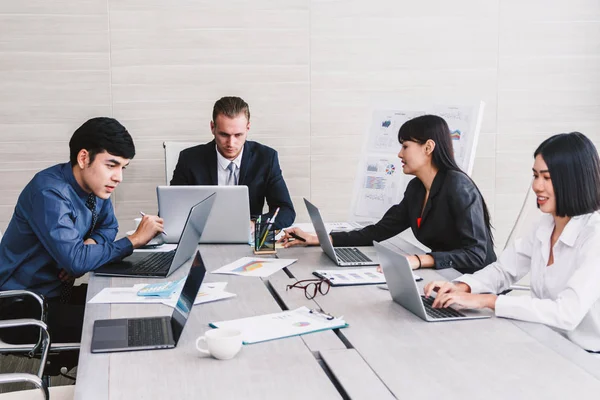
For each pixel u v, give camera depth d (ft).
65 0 15.28
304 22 16.06
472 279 8.17
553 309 6.89
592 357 5.83
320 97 16.31
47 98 15.47
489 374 5.46
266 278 8.87
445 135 10.27
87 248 8.95
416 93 16.55
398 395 5.08
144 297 7.93
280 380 5.40
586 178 7.27
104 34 15.48
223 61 15.90
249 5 15.84
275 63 16.08
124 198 15.99
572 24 16.75
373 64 16.38
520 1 16.58
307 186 16.55
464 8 16.46
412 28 16.38
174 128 15.94
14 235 9.05
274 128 16.28
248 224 11.15
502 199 17.11
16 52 15.26
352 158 16.60
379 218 14.39
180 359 5.90
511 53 16.69
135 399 5.09
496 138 16.89
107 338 6.41
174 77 15.80
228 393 5.17
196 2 15.66
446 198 10.08
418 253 10.51
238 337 5.86
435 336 6.42
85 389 5.28
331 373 5.67
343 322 6.81
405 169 10.53
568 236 7.48
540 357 5.83
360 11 16.20
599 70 16.96
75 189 9.19
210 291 8.13
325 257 10.09
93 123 8.93
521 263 8.39
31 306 8.96
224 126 12.77
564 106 16.98
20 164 15.57
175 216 11.05
